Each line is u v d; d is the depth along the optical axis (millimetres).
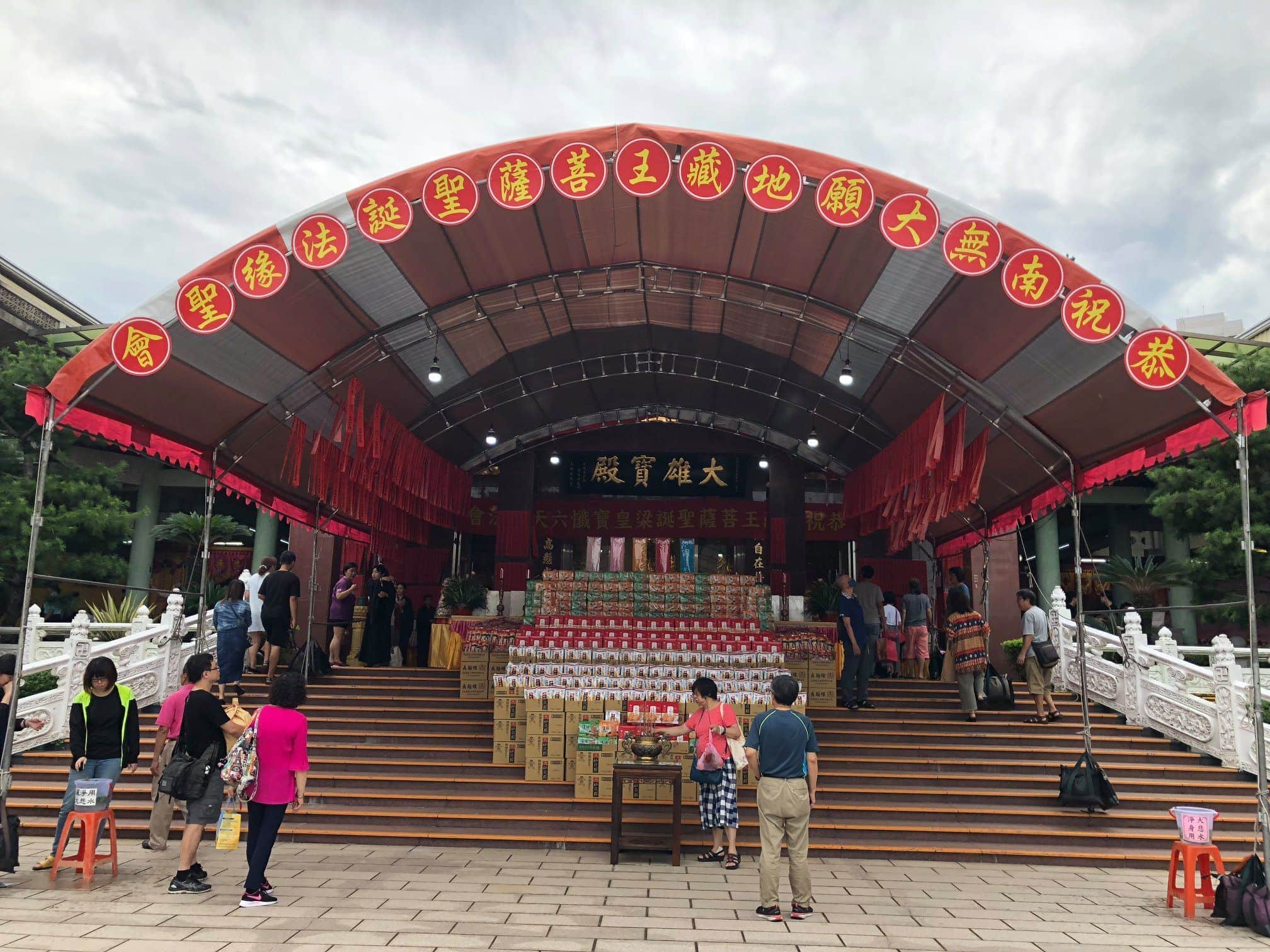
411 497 15547
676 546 18172
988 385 9461
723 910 5863
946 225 7316
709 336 12914
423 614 16688
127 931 5062
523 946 4938
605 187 8320
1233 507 18188
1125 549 27859
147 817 8250
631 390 16250
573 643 10242
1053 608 12734
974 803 8719
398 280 9219
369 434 12383
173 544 29500
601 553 12492
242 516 29734
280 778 5809
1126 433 8469
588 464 18922
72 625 10289
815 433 15758
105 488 22500
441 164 7508
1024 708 11359
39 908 5559
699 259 9617
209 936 5004
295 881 6395
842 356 11508
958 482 10969
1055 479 9812
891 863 7664
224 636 10672
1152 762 9664
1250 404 6781
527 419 16594
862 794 8781
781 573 17719
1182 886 6715
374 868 6891
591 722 8742
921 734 10148
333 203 7516
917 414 12141
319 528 12938
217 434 9680
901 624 13969
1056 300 7281
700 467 18719
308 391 10344
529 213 8680
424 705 11125
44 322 22734
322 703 11164
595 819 8203
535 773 8734
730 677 9219
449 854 7480
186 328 7566
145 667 10945
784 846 7816
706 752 7258
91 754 6594
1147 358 6977
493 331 12023
